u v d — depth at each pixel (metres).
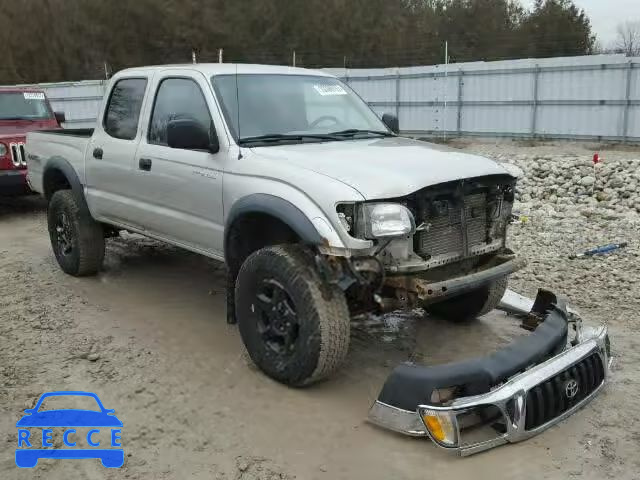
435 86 25.27
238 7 46.09
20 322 5.29
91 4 44.41
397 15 48.44
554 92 22.55
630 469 3.30
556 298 4.39
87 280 6.48
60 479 3.24
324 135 4.79
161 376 4.30
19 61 42.66
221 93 4.70
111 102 5.81
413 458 3.40
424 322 5.36
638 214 9.94
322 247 3.70
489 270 4.07
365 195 3.63
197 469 3.31
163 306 5.70
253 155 4.30
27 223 9.84
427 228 3.86
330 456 3.42
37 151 6.94
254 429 3.67
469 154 4.44
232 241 4.41
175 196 4.93
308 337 3.82
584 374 3.69
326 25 46.53
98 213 6.04
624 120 21.30
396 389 3.55
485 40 45.91
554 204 11.09
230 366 4.44
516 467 3.32
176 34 45.03
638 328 5.13
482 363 3.49
